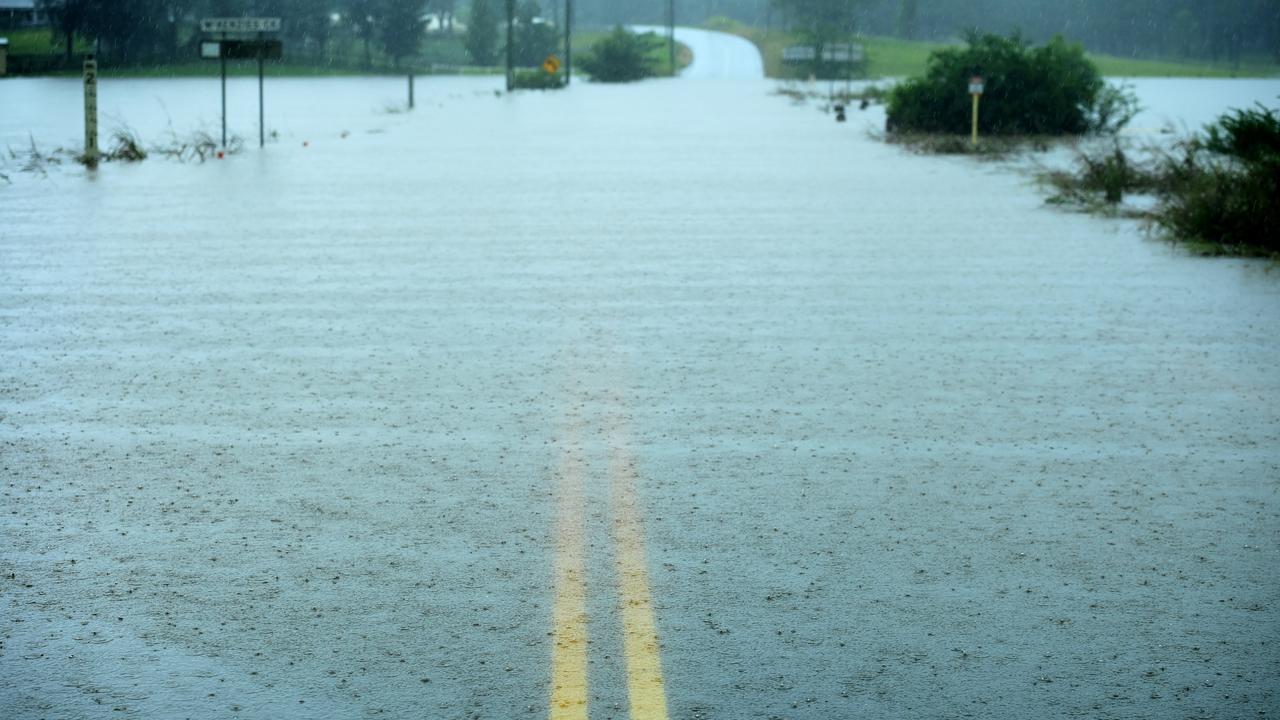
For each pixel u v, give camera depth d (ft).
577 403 39.45
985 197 93.76
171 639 23.49
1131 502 30.94
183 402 39.55
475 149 136.46
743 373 43.01
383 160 121.60
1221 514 30.14
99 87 297.94
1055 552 27.73
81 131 151.84
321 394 40.47
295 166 114.93
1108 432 36.65
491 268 62.34
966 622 24.17
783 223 78.79
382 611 24.63
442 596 25.31
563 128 175.01
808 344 47.06
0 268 61.62
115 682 21.89
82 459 34.14
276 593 25.50
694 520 29.53
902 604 24.97
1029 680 21.91
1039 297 55.88
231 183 100.17
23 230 74.13
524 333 48.73
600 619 24.26
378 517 29.76
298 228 75.51
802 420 37.68
